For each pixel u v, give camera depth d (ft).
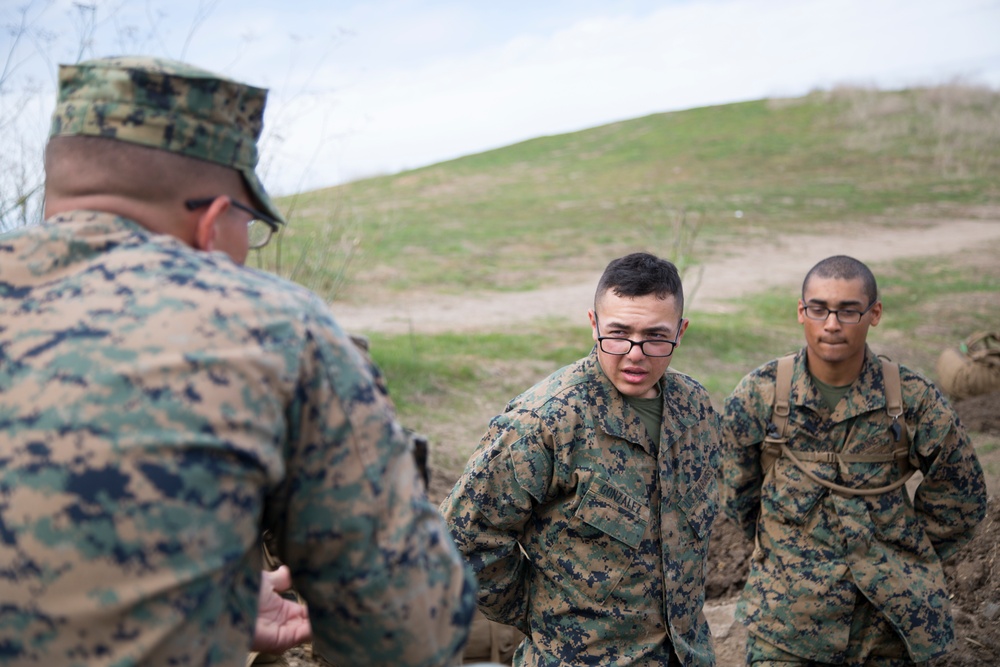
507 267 59.57
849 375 10.72
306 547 4.27
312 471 4.21
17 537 3.62
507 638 11.29
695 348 36.37
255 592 4.33
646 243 68.18
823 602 10.60
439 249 63.31
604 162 113.19
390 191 99.45
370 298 47.37
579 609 8.48
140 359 3.85
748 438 11.13
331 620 4.37
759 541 11.35
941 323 43.27
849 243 70.74
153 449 3.71
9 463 3.70
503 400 27.84
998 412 24.25
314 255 29.55
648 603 8.50
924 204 87.25
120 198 4.44
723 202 86.22
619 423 8.50
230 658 4.09
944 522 10.87
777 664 10.89
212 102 4.54
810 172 102.73
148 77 4.41
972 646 12.69
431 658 4.47
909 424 10.66
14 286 4.23
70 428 3.71
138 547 3.65
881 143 113.60
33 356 3.91
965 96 130.93
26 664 3.63
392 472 4.41
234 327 4.05
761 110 135.44
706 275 58.59
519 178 106.83
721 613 14.97
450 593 4.55
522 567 9.00
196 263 4.27
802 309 10.74
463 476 8.66
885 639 10.90
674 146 118.93
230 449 3.84
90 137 4.43
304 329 4.23
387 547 4.30
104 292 4.08
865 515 10.62
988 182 96.58
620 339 8.31
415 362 29.58
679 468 8.62
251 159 4.82
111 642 3.64
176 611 3.72
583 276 57.62
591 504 8.36
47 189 4.61
